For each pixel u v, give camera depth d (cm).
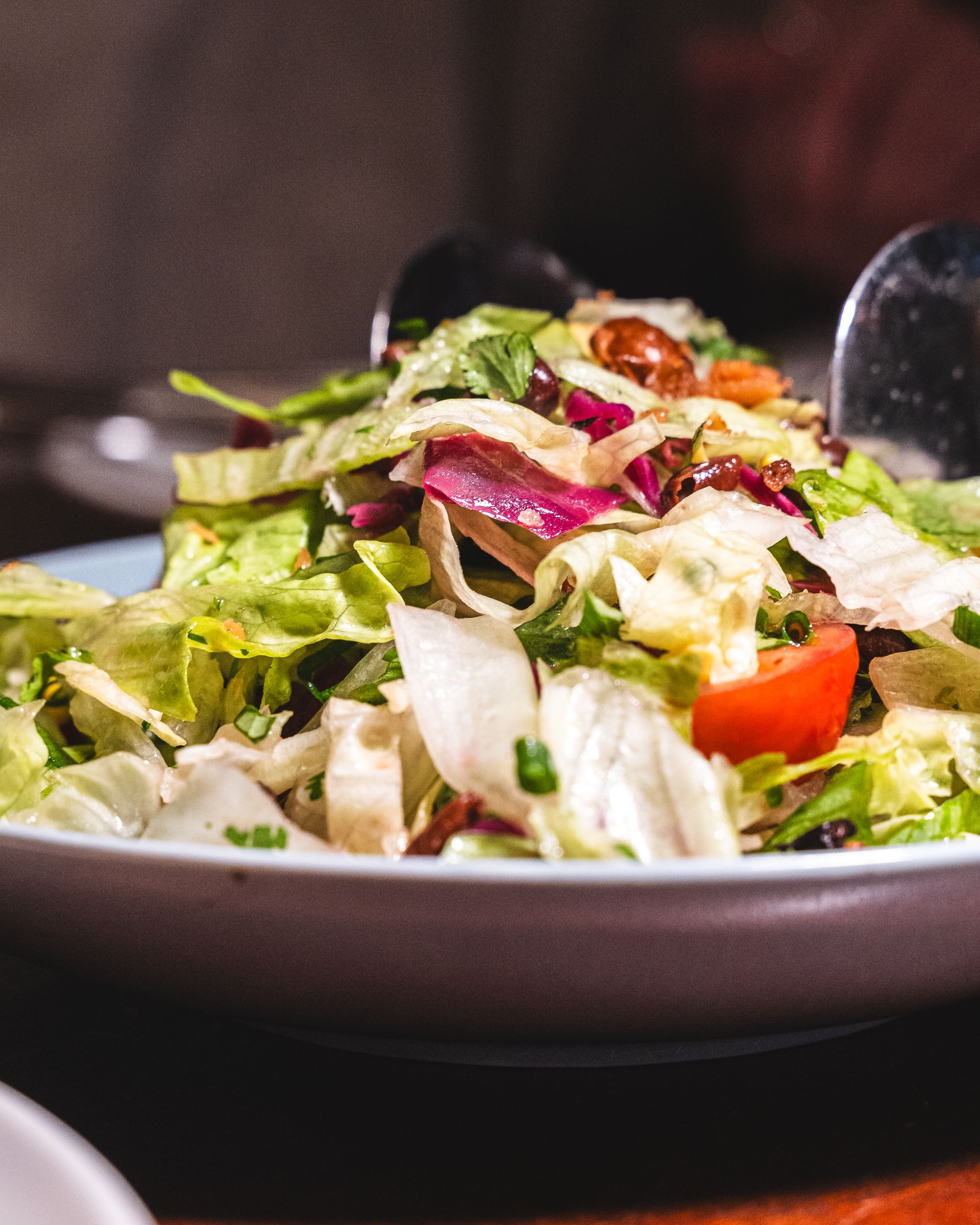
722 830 43
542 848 43
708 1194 42
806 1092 45
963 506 57
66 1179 38
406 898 41
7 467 122
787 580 50
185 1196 42
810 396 64
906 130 212
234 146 245
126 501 109
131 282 240
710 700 47
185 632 51
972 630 50
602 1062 45
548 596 50
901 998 44
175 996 44
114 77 228
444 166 270
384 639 50
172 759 52
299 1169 43
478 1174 43
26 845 43
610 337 58
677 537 49
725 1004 43
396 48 257
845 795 47
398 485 54
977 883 42
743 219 249
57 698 54
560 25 268
